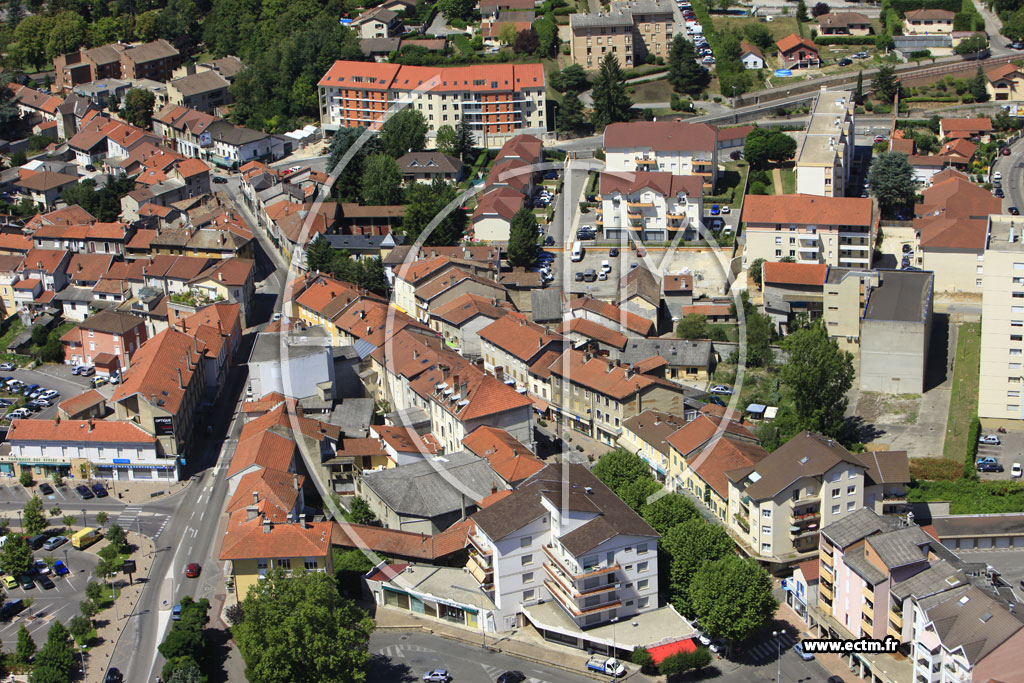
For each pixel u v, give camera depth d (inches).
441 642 6732.3
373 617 6973.4
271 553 6806.1
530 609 6825.8
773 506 7027.6
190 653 6471.5
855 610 6501.0
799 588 6865.2
